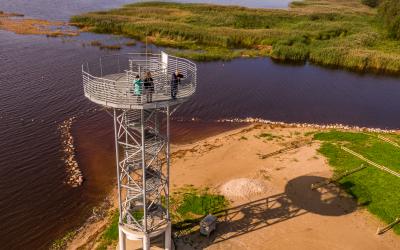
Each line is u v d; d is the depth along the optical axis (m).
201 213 30.19
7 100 51.28
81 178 35.97
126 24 94.44
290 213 30.67
